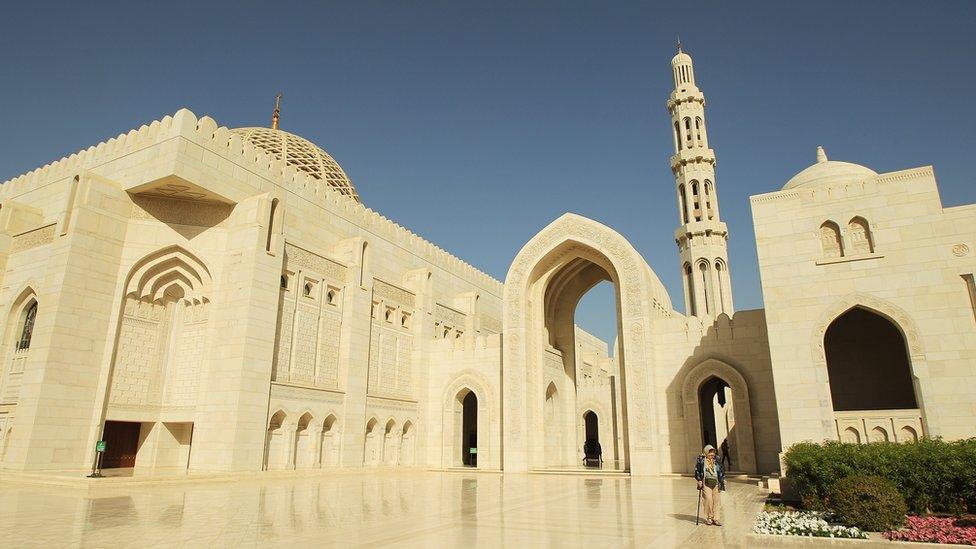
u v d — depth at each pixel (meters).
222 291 24.69
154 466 24.11
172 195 25.05
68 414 21.58
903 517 11.30
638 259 28.94
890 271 18.86
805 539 9.92
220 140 25.50
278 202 25.88
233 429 22.42
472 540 9.73
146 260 24.70
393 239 36.44
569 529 11.02
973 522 11.95
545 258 31.81
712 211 42.06
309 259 27.80
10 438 21.08
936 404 17.50
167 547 8.81
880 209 19.42
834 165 25.36
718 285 40.41
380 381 31.28
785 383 19.31
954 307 17.92
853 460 13.65
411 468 30.39
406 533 10.35
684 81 45.59
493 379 31.95
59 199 27.67
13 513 12.22
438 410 33.16
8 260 26.59
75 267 22.39
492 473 28.58
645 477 25.20
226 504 14.16
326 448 27.25
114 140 25.97
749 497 16.94
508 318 31.61
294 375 26.11
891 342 24.08
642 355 27.61
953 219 18.50
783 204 20.72
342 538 9.77
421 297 34.84
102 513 12.30
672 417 26.91
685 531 10.94
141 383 24.34
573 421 34.19
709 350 26.77
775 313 19.97
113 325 23.30
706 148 42.91
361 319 29.94
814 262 19.86
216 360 23.80
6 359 24.77
